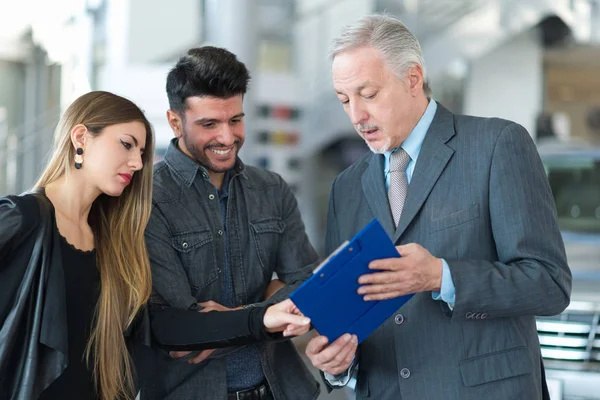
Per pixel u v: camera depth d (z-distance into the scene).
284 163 10.28
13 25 8.66
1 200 1.95
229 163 2.38
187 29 8.41
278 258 2.56
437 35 10.31
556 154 5.50
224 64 2.29
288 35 10.38
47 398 2.01
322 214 11.54
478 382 2.12
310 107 10.29
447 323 2.16
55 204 2.10
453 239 2.16
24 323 1.96
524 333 2.19
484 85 11.81
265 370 2.40
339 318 1.98
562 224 4.96
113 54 8.40
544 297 2.03
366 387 2.30
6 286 1.93
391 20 2.18
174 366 2.33
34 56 8.86
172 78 2.35
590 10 10.98
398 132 2.20
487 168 2.16
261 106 10.07
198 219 2.39
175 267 2.34
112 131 2.12
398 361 2.20
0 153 8.66
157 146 8.30
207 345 2.19
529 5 10.48
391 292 1.96
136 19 8.40
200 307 2.30
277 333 2.14
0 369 1.90
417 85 2.22
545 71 15.42
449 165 2.21
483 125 2.22
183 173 2.40
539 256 2.07
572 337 3.34
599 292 3.51
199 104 2.30
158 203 2.37
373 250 1.93
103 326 2.12
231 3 7.53
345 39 2.16
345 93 2.18
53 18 8.73
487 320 2.16
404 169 2.29
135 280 2.20
